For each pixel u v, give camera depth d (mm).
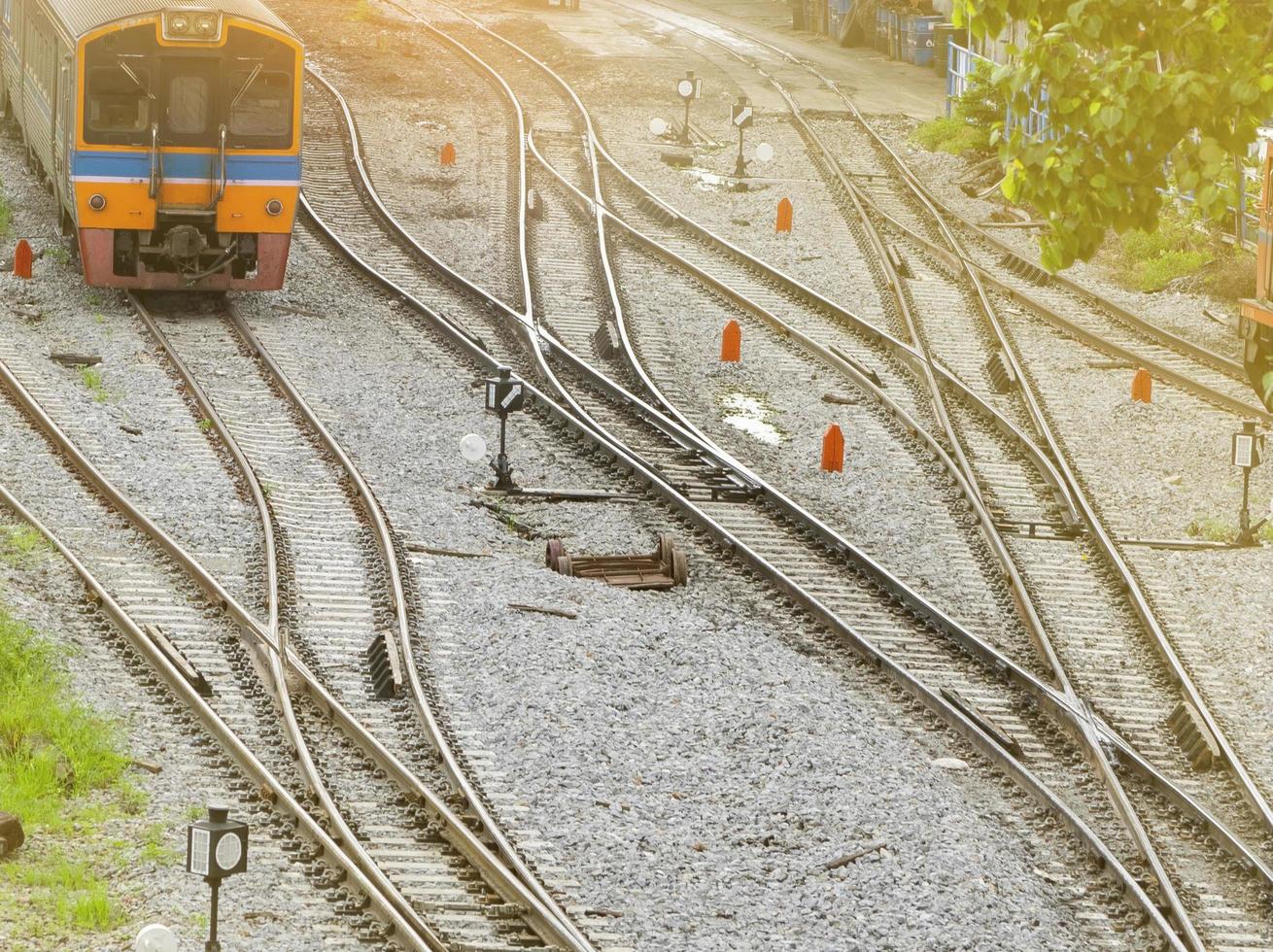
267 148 102750
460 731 62531
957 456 96812
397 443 92000
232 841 45281
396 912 48031
